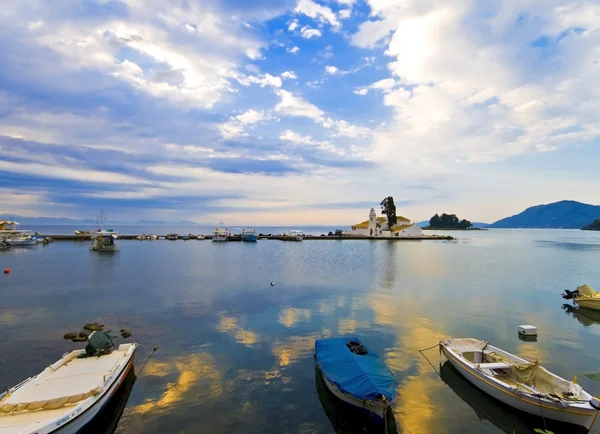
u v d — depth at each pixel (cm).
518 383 1580
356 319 2812
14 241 9712
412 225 15300
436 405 1522
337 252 8956
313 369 1875
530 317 2941
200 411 1467
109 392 1459
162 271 5316
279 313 2981
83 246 9831
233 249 9800
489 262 6825
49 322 2675
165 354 2064
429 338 2372
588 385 1759
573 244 13100
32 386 1419
